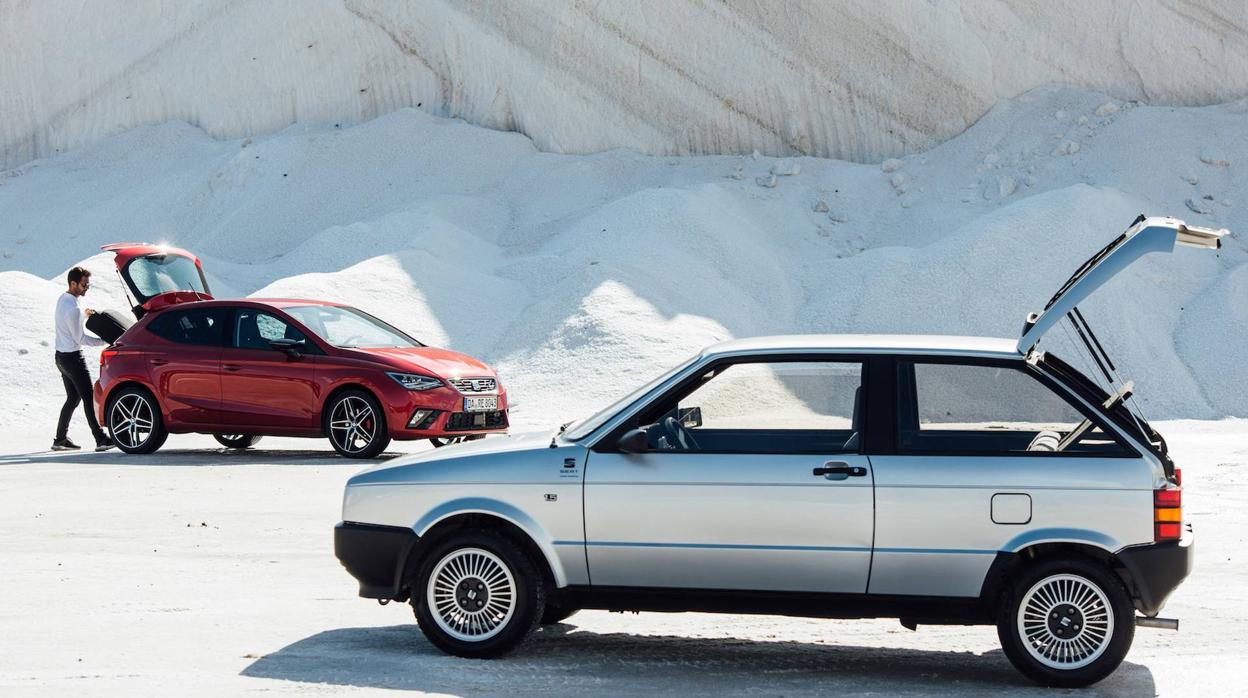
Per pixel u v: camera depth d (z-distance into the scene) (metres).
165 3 39.56
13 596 7.25
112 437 14.61
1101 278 5.62
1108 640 5.50
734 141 34.00
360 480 6.15
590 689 5.47
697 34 33.88
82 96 39.81
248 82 37.88
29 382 20.38
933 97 32.97
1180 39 32.03
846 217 30.61
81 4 40.03
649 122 34.38
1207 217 28.00
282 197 33.03
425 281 24.98
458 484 6.00
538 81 34.75
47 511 10.31
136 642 6.23
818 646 6.43
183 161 37.06
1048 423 5.67
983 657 6.22
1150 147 29.84
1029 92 32.69
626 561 5.84
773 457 5.75
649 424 5.95
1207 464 14.05
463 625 5.98
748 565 5.74
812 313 25.30
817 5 33.16
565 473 5.90
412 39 36.38
